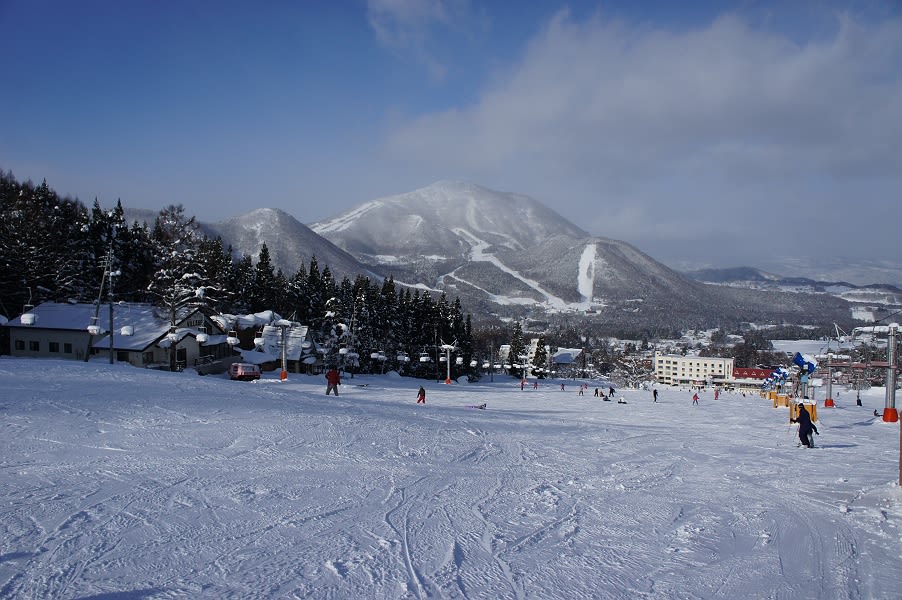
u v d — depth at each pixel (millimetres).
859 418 33250
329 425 17688
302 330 67250
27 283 54656
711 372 169000
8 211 57469
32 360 30969
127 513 8375
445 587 6367
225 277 68188
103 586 5969
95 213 68688
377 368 82312
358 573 6641
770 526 9195
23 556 6648
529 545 7977
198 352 53531
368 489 10648
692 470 13938
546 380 116562
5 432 13477
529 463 14328
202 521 8234
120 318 51062
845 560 7691
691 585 6742
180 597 5789
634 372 136125
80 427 14586
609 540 8328
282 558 6988
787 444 19094
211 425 16234
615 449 17281
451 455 14719
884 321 32375
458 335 96438
